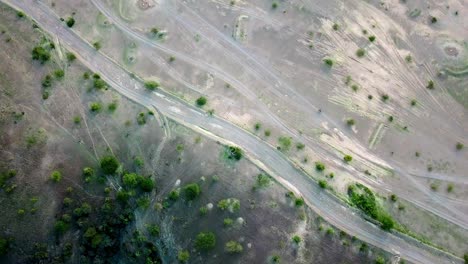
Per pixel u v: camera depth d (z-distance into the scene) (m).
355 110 57.56
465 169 56.06
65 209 50.81
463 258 52.66
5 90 54.31
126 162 53.12
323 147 55.78
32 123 53.47
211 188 52.00
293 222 51.66
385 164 55.75
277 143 55.31
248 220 51.06
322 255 50.97
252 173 53.09
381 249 52.03
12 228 50.09
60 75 55.88
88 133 53.81
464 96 58.50
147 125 54.75
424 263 52.16
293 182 53.62
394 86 58.75
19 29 57.78
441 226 53.84
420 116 57.72
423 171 55.75
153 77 57.69
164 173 52.72
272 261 50.19
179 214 51.16
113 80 56.94
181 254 49.81
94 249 51.03
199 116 55.81
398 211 54.03
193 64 58.59
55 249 50.19
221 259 49.94
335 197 53.34
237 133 55.28
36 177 51.47
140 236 50.88
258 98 57.50
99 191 51.66
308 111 57.31
